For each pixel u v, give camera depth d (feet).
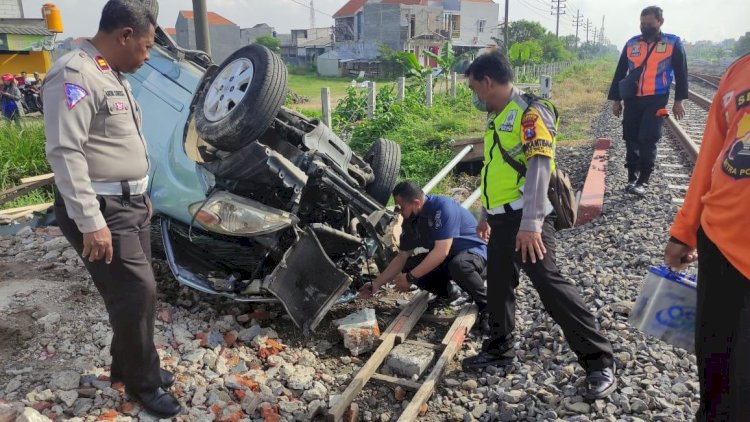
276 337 12.84
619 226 19.65
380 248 13.97
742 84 6.30
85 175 8.21
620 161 29.35
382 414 10.72
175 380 10.72
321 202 13.79
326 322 13.83
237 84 11.85
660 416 9.61
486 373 11.66
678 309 8.52
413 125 38.96
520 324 13.42
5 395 9.90
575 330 9.98
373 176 15.96
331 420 10.00
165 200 13.48
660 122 21.43
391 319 14.19
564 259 17.53
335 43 213.46
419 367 11.68
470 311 13.66
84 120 8.23
